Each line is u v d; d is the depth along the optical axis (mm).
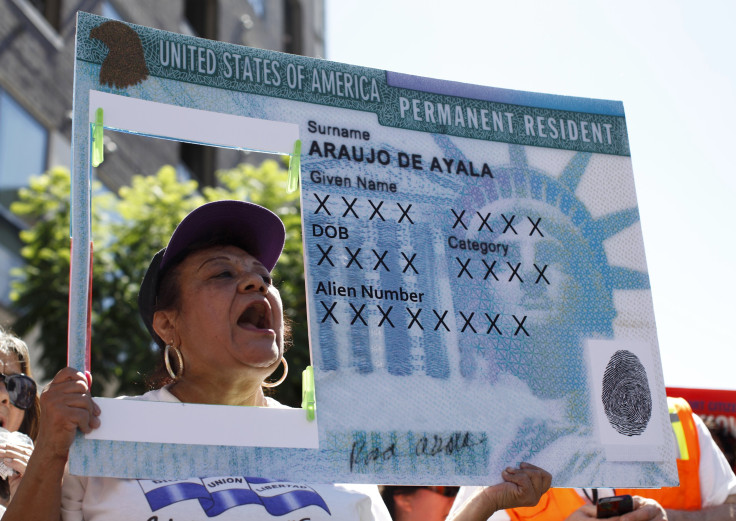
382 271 2562
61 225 9859
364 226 2590
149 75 2502
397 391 2471
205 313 2547
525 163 2824
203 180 15984
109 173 13500
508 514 3154
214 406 2322
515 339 2625
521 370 2602
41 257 9508
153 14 15766
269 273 2699
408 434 2441
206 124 2525
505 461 2504
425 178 2701
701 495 3223
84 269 2264
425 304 2572
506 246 2715
